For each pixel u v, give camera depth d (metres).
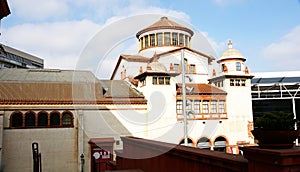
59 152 17.78
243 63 23.61
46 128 17.77
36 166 13.86
